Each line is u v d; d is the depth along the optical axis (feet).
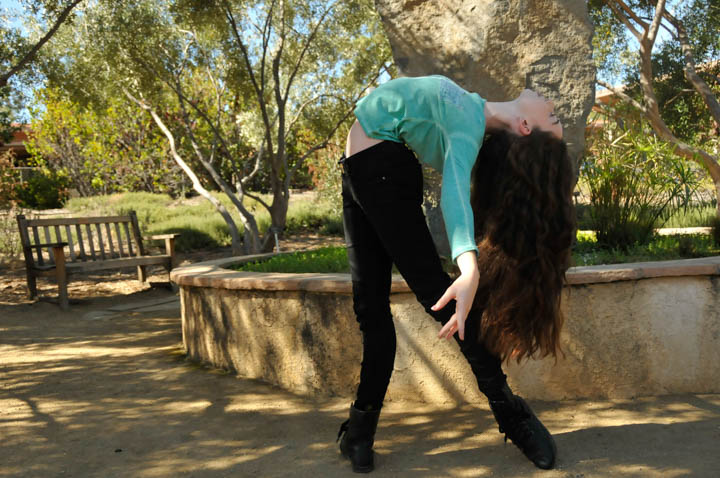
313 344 9.70
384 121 6.28
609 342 8.67
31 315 20.67
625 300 8.66
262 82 32.27
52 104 56.70
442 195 5.53
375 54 35.06
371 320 6.85
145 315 20.12
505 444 7.27
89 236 25.50
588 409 8.33
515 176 5.74
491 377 6.36
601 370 8.69
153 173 57.26
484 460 6.85
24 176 66.64
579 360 8.69
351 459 6.82
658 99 40.63
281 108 33.88
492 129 6.35
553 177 5.76
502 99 12.69
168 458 7.36
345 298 9.32
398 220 6.27
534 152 5.74
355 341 9.30
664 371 8.70
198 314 12.09
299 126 42.78
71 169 60.39
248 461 7.18
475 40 12.58
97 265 23.91
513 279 5.74
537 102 6.27
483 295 5.93
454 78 12.72
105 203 51.26
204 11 29.84
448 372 8.96
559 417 8.07
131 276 30.19
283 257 17.48
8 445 7.92
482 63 12.58
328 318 9.50
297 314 9.88
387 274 7.01
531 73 12.69
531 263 5.74
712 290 8.65
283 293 10.05
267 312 10.34
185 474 6.88
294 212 45.60
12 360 13.39
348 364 9.39
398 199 6.28
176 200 55.26
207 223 41.39
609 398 8.69
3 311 21.29
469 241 5.23
